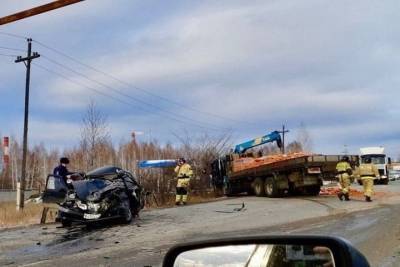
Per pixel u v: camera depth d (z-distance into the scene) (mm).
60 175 16656
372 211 17031
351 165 22188
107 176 15922
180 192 23609
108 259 9805
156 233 13273
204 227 14273
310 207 18812
